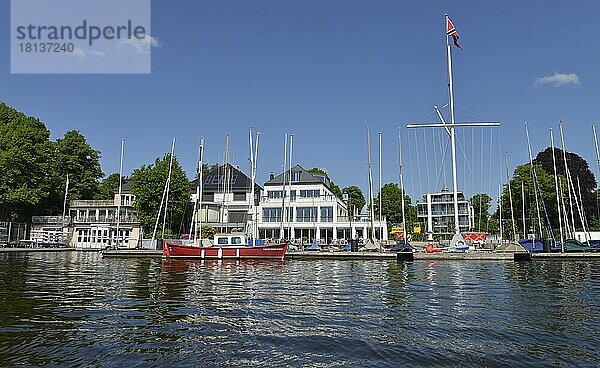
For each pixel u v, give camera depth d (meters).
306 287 21.34
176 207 72.75
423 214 104.50
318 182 82.00
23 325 11.89
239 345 10.13
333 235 75.19
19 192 65.75
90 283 22.17
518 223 74.25
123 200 87.50
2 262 38.12
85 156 81.81
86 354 9.30
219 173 87.94
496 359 9.12
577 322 12.61
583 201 75.81
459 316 13.59
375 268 34.94
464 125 48.41
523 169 73.62
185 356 9.25
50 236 70.38
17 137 68.62
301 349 9.84
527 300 16.91
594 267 35.78
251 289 20.39
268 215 77.69
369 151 59.44
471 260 44.03
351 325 12.28
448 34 49.16
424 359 9.14
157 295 18.00
